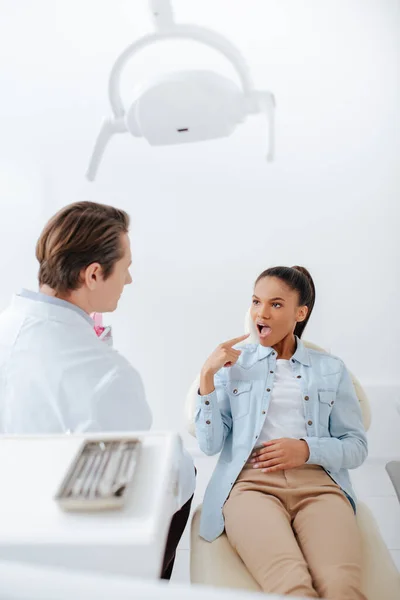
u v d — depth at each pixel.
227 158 1.92
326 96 1.86
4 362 0.86
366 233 1.95
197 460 1.99
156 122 0.76
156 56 1.81
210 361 1.09
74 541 0.46
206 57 1.81
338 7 1.75
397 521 1.63
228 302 2.01
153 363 2.04
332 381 1.17
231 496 1.03
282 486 1.04
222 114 0.75
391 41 1.78
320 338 2.04
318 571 0.85
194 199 1.96
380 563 0.93
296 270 1.22
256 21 1.78
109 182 1.95
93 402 0.84
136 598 0.35
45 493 0.53
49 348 0.86
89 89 1.86
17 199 1.96
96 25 1.79
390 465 1.25
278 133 1.90
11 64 1.84
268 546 0.88
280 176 1.93
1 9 1.77
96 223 0.92
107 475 0.53
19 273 2.01
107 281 0.95
